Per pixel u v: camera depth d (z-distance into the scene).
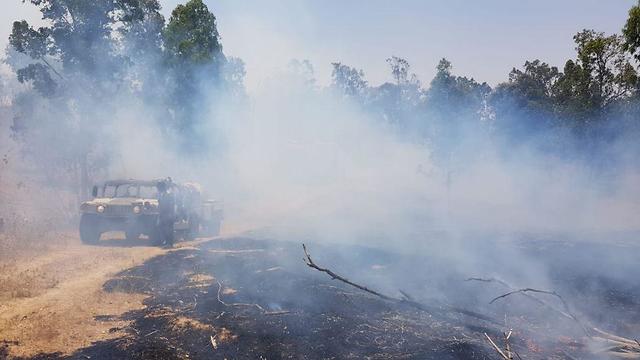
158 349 6.55
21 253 12.84
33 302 8.73
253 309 8.26
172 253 13.30
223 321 7.62
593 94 28.98
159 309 8.37
